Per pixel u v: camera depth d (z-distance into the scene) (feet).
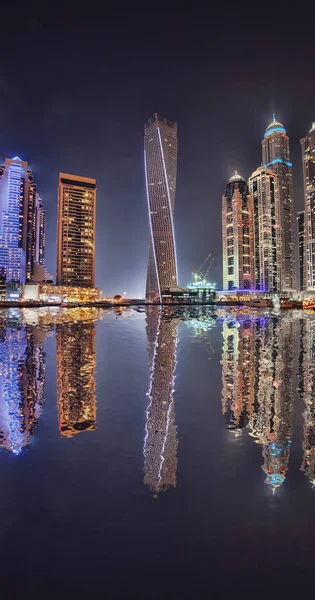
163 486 17.28
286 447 22.03
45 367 48.65
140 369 47.19
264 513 15.17
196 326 129.59
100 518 15.01
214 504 15.92
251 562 12.61
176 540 13.70
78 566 12.52
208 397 33.73
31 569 12.39
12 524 14.60
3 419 27.43
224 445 22.41
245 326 129.90
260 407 30.48
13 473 18.76
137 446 22.26
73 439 23.47
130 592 11.43
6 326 130.31
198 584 11.74
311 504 15.87
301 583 11.76
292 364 51.11
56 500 16.21
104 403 31.78
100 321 163.32
